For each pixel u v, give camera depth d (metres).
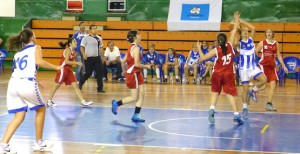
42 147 6.41
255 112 10.30
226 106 11.15
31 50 6.15
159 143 6.96
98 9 21.55
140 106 8.91
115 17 21.16
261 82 10.45
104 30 20.91
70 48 10.61
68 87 14.97
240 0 20.42
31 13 22.00
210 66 16.97
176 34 20.45
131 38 8.73
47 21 21.44
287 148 6.75
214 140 7.25
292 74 19.59
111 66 17.52
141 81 8.91
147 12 21.20
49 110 10.12
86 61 13.43
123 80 17.36
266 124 8.77
